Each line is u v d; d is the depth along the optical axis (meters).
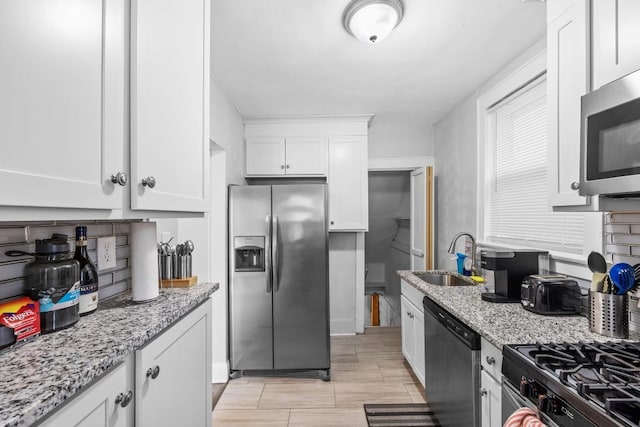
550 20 1.34
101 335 0.86
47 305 0.87
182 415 1.14
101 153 0.78
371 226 5.30
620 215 1.37
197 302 1.29
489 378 1.31
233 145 2.92
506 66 2.23
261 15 1.66
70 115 0.69
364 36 1.71
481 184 2.57
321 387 2.46
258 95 2.71
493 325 1.34
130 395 0.84
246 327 2.65
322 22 1.72
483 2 1.58
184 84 1.17
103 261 1.26
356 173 3.31
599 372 0.90
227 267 2.67
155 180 0.97
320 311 2.65
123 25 0.85
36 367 0.68
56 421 0.59
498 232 2.43
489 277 1.91
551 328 1.30
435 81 2.48
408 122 3.53
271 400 2.29
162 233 2.07
